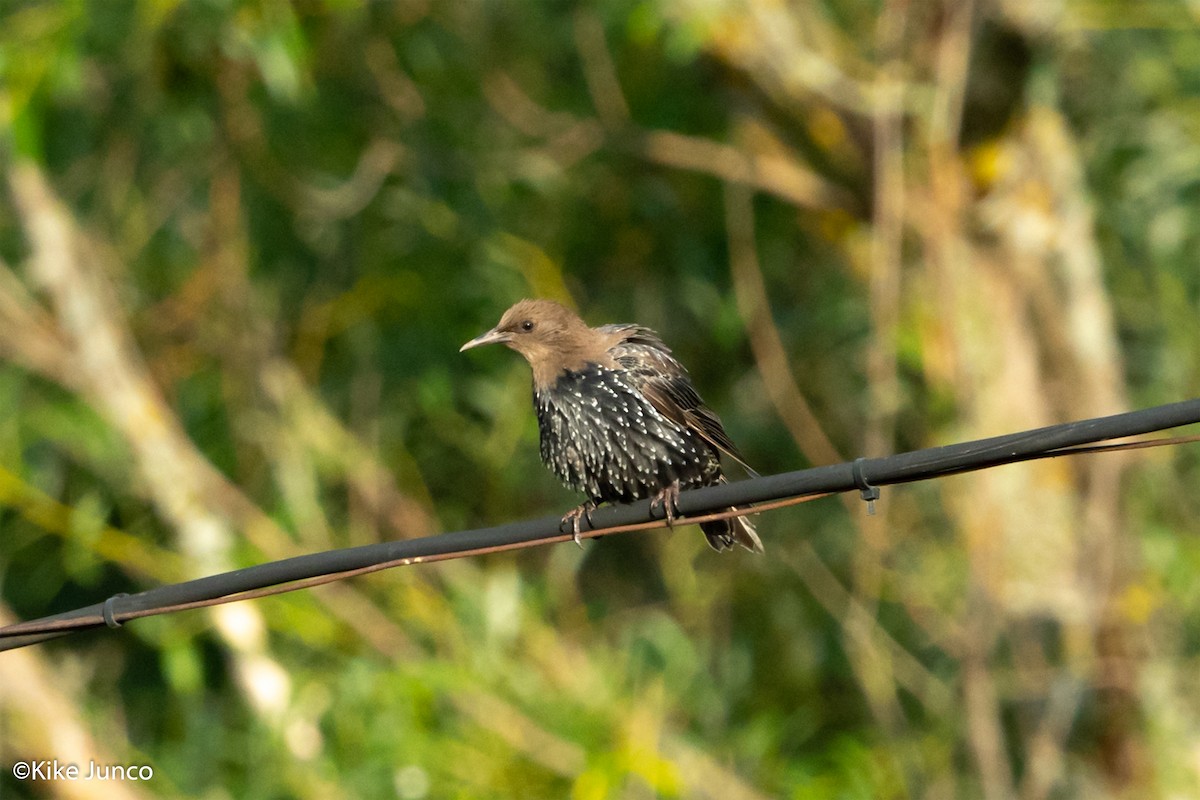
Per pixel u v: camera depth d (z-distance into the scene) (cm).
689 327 1650
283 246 1566
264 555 1416
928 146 1412
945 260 1402
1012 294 1440
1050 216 1446
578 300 1620
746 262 1514
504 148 1563
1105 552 1405
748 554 1590
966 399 1416
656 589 1611
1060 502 1409
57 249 1429
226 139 1505
